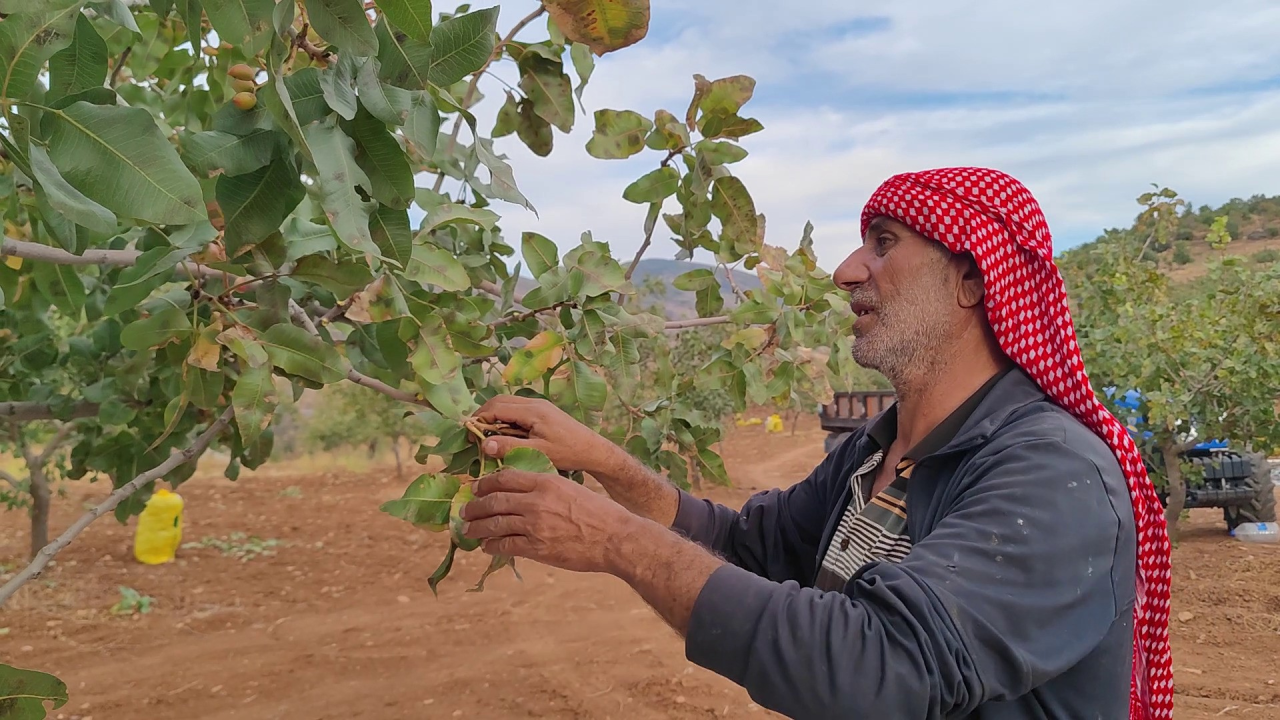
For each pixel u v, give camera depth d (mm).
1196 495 8406
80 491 12656
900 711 1175
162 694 5188
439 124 1332
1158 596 1608
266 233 1276
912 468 1601
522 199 1718
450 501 1629
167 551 8477
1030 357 1566
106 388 2674
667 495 2061
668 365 2615
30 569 1687
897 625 1203
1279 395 7258
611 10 1342
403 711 4918
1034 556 1271
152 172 999
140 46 2729
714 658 1255
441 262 1786
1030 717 1367
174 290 1920
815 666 1187
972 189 1567
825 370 2730
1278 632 5664
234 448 2791
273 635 6441
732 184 2352
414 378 1907
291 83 1213
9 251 1599
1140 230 8008
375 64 1259
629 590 7285
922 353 1639
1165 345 7305
